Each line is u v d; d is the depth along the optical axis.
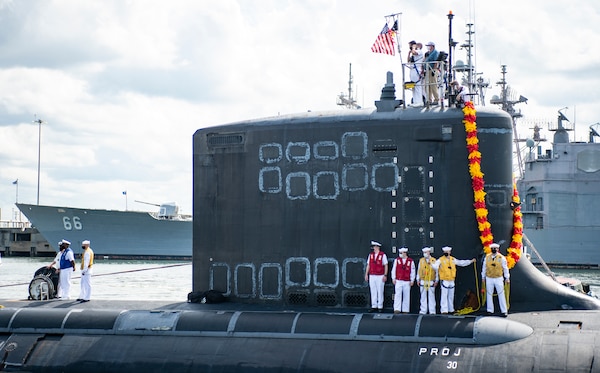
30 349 19.75
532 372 15.94
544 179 81.00
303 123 19.66
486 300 18.58
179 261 85.06
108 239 83.81
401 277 18.80
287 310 19.27
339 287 19.30
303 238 19.56
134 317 19.78
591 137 82.44
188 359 18.36
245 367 17.81
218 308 19.83
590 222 79.44
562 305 18.53
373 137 19.08
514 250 18.67
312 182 19.50
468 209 18.59
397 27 20.30
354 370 17.05
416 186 18.83
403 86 19.48
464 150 18.59
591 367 15.63
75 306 21.44
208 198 20.66
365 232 19.14
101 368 18.89
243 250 20.16
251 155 20.09
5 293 52.31
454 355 16.75
